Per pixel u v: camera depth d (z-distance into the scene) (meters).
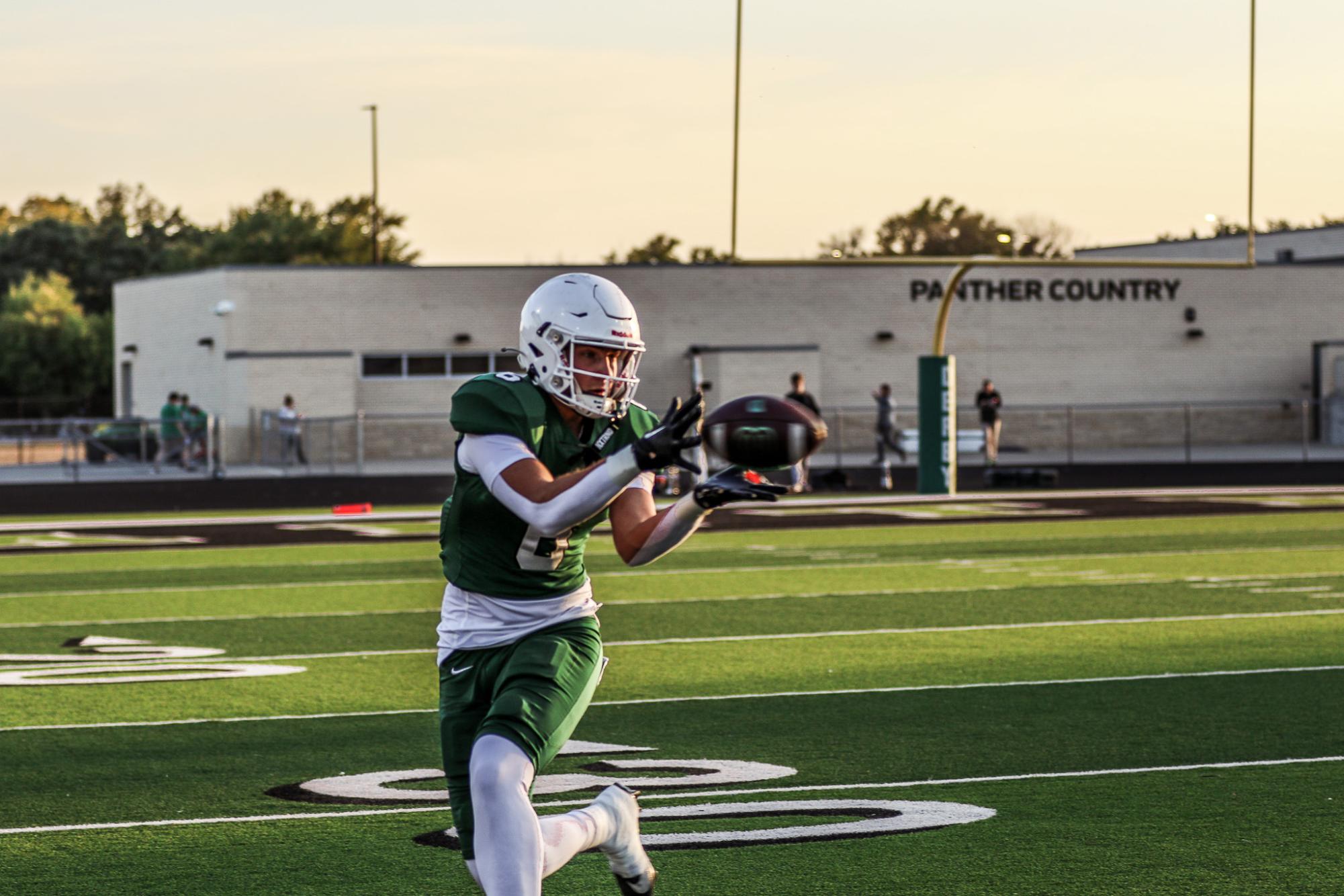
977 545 26.61
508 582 6.66
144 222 169.25
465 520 6.64
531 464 6.35
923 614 18.59
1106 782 10.45
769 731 12.16
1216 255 77.19
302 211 109.19
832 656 15.63
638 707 13.12
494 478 6.36
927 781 10.54
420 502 38.28
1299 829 9.30
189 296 61.38
